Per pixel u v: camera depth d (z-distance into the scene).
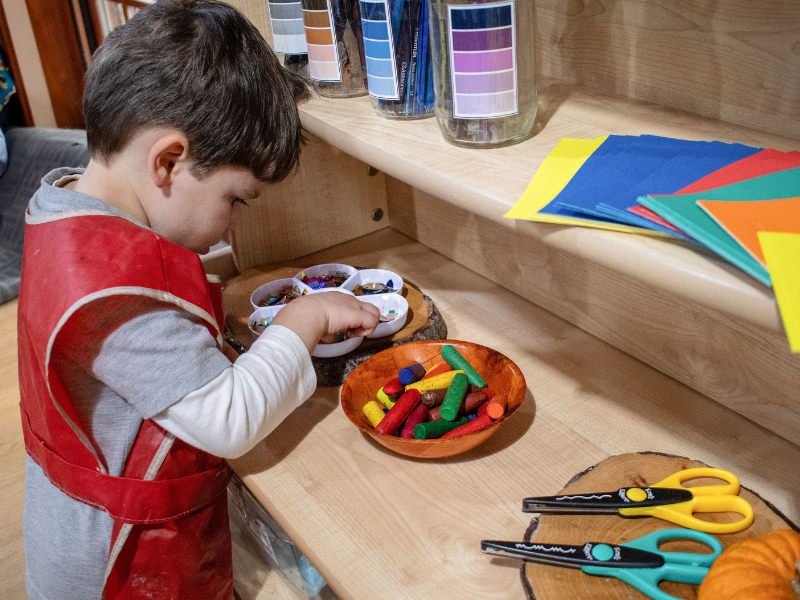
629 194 0.53
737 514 0.62
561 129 0.72
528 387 0.91
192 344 0.69
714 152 0.59
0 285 1.71
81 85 2.54
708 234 0.44
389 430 0.81
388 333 0.98
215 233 0.79
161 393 0.68
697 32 0.71
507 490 0.75
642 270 0.47
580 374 0.93
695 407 0.85
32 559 0.84
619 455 0.72
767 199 0.48
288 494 0.76
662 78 0.76
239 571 1.05
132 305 0.68
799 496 0.71
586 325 1.01
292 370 0.77
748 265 0.41
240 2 1.07
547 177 0.59
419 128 0.77
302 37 0.97
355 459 0.81
